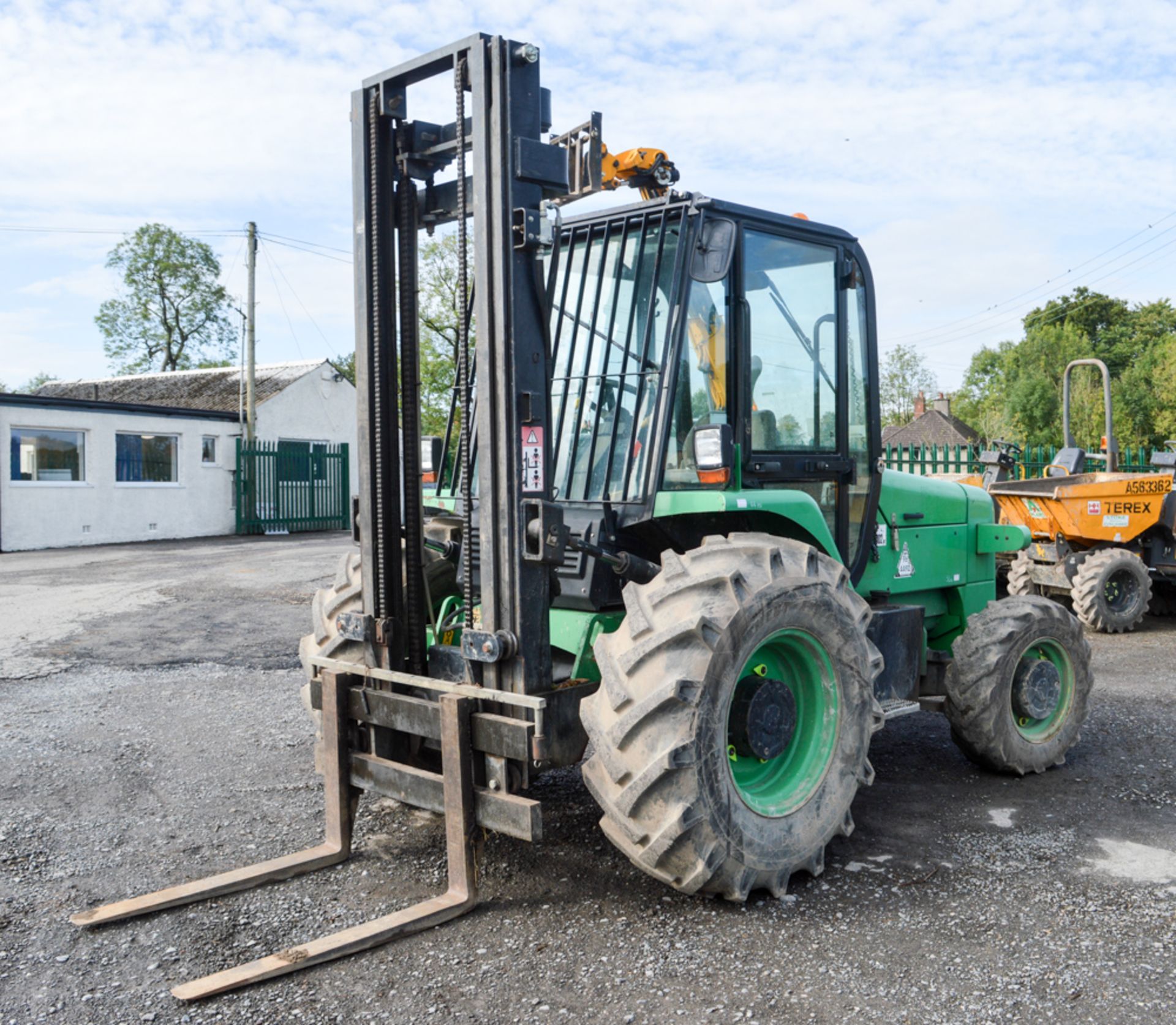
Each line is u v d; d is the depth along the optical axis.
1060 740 5.12
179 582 13.41
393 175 3.88
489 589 3.41
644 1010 2.79
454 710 3.34
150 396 30.31
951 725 5.02
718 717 3.22
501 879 3.69
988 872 3.79
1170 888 3.64
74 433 20.41
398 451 3.89
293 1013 2.79
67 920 3.39
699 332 4.01
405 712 3.61
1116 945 3.19
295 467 24.92
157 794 4.73
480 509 3.45
